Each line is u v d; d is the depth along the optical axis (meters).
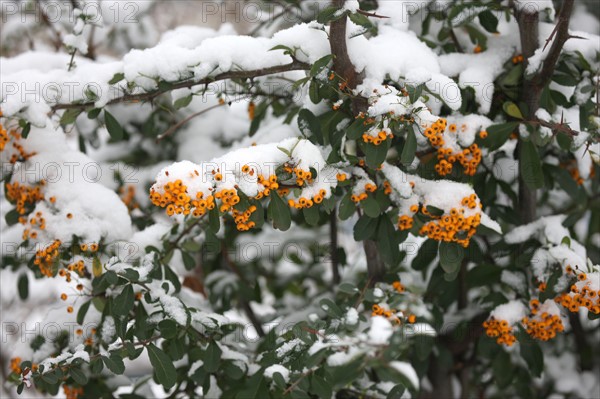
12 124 2.50
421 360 3.03
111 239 2.55
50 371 2.19
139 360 3.08
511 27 2.78
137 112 3.44
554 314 2.50
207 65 2.38
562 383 3.53
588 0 3.22
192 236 2.79
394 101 2.14
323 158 2.28
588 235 3.60
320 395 2.36
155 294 2.42
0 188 3.52
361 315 2.45
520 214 3.00
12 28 3.58
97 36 3.54
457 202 2.29
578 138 2.35
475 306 3.12
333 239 3.57
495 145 2.53
